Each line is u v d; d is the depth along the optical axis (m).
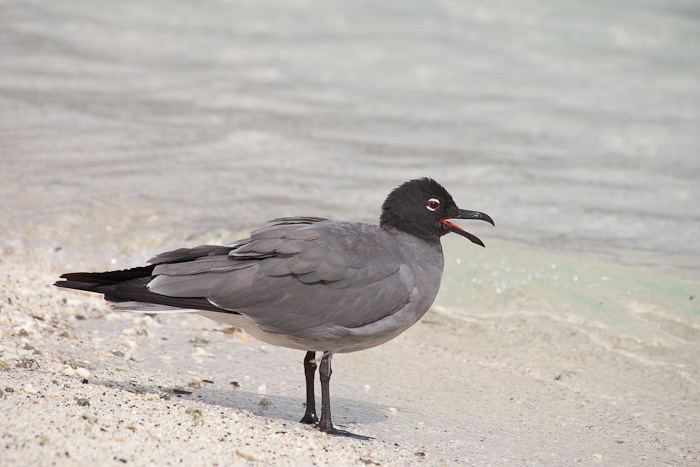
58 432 8.41
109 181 17.31
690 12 30.56
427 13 30.30
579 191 18.11
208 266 9.76
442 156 19.88
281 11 30.31
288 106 22.78
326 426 10.08
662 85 25.31
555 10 30.56
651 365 12.64
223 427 9.33
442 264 10.83
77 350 11.48
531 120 22.53
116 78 24.20
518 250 14.90
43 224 15.45
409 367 12.55
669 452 10.48
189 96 23.12
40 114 21.06
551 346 13.05
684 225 16.44
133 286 9.64
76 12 29.77
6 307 12.30
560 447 10.40
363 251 10.02
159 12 29.95
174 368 11.47
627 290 13.82
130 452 8.28
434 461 9.55
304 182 17.86
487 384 12.16
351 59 26.36
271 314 9.80
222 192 17.11
